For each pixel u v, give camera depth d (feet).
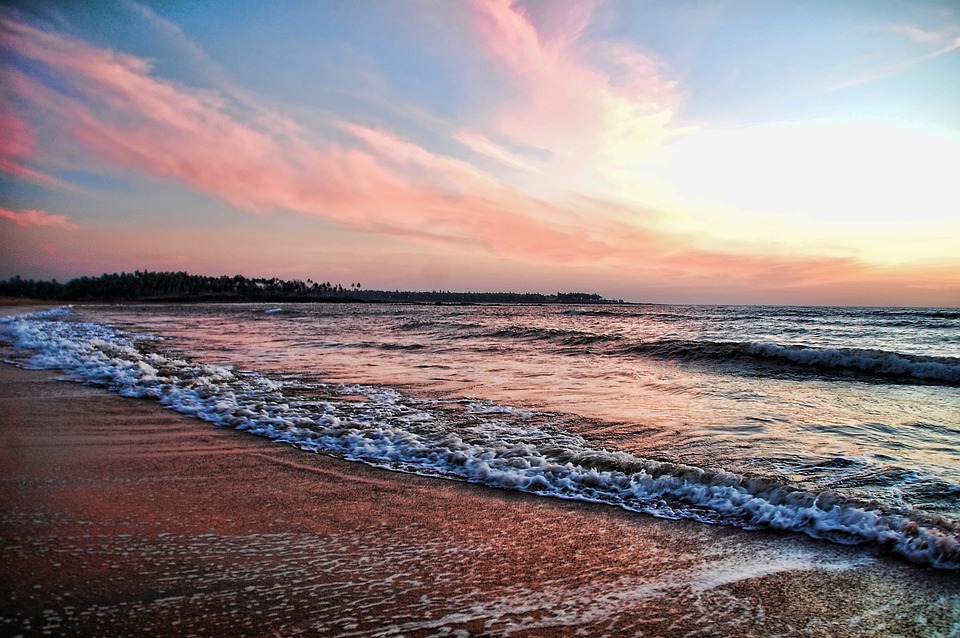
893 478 13.74
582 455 14.85
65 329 62.85
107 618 7.16
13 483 12.64
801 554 9.69
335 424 18.69
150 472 13.73
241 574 8.53
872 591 8.41
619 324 102.12
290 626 7.13
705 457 15.64
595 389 28.12
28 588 7.86
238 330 73.10
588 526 10.84
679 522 11.10
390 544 9.83
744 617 7.66
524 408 22.62
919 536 9.93
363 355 44.09
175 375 28.14
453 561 9.20
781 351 40.42
